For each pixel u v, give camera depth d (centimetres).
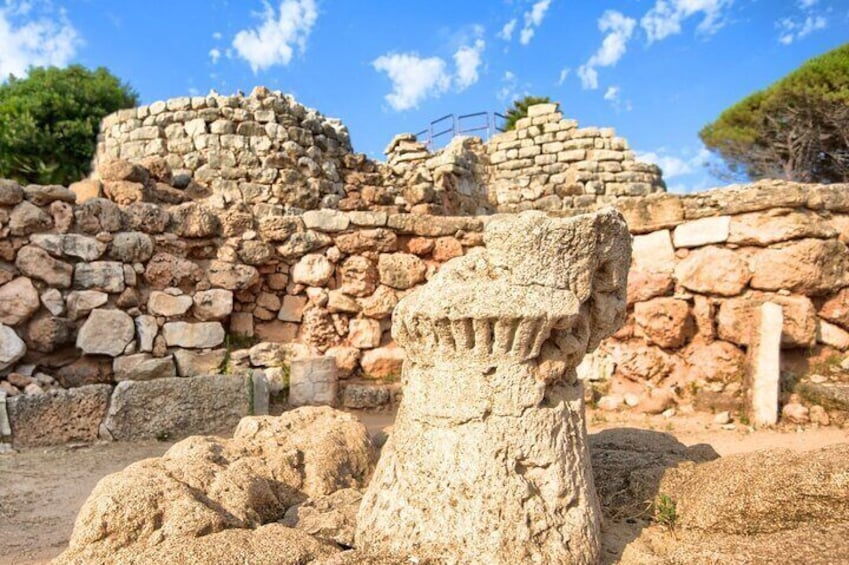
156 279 704
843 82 1881
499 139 1683
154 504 252
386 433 481
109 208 684
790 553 216
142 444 579
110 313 665
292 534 243
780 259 652
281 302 789
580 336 263
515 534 230
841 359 645
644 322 699
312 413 410
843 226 668
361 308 793
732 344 672
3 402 553
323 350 777
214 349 721
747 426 598
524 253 248
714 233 691
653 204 727
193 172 1088
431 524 238
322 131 1213
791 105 2011
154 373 676
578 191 1593
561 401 260
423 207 1271
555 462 246
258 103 1137
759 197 671
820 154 2148
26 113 1812
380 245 800
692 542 252
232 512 273
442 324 250
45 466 504
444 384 253
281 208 823
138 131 1120
